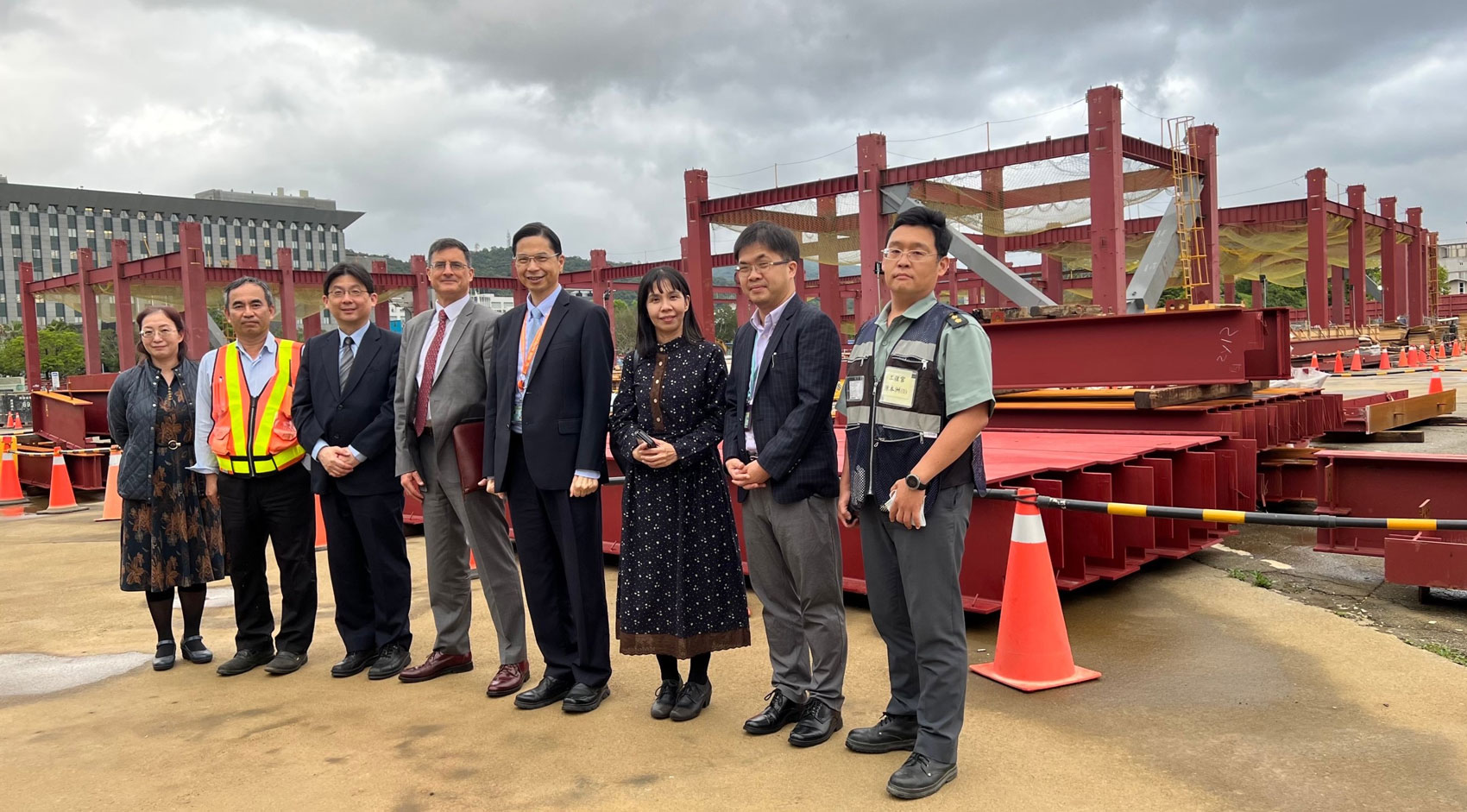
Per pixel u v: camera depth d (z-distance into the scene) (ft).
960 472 9.75
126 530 14.90
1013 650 12.96
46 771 11.06
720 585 11.75
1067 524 16.89
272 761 11.14
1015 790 9.70
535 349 12.46
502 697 13.24
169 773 10.89
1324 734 10.87
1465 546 15.37
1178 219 71.97
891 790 9.53
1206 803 9.27
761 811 9.39
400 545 14.69
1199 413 24.40
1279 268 158.10
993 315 29.48
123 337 99.76
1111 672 13.30
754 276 11.12
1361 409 37.11
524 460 12.64
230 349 14.93
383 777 10.54
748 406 11.39
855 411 10.18
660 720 12.07
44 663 15.69
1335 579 18.42
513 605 13.62
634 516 11.85
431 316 14.07
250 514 14.73
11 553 26.45
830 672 11.22
